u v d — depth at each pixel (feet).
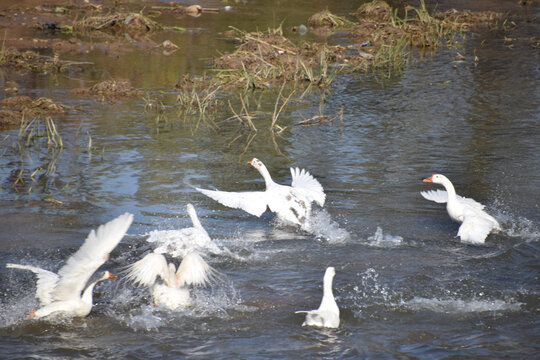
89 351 22.81
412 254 31.32
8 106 57.36
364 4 112.98
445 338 23.89
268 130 53.98
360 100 64.08
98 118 55.57
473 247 32.14
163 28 95.86
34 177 41.01
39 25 92.99
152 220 34.76
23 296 26.73
